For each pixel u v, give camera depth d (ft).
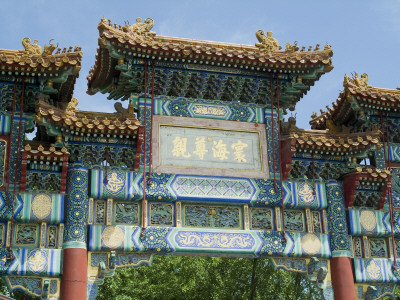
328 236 75.46
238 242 71.67
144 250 68.90
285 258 74.13
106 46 72.49
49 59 69.00
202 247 70.33
